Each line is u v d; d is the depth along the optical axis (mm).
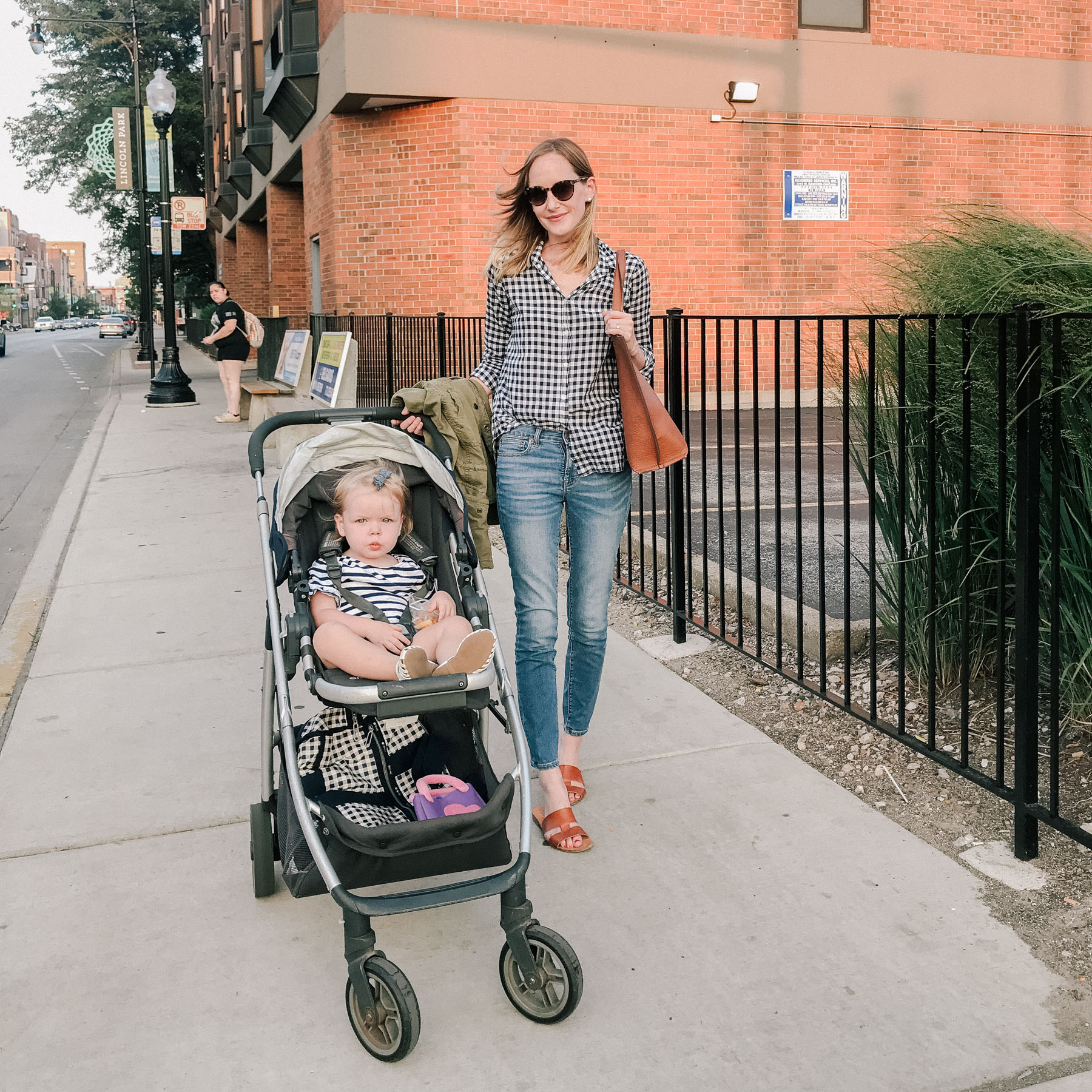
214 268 42000
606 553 3391
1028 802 3170
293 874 2617
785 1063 2426
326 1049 2521
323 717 2910
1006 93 16234
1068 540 3570
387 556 3152
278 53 17344
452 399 3385
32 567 7332
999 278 3555
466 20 14078
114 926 3035
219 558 7367
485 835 2527
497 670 2873
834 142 15641
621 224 15016
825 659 4234
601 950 2863
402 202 14805
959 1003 2611
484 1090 2373
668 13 14711
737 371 4590
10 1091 2398
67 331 131750
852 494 8328
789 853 3328
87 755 4195
